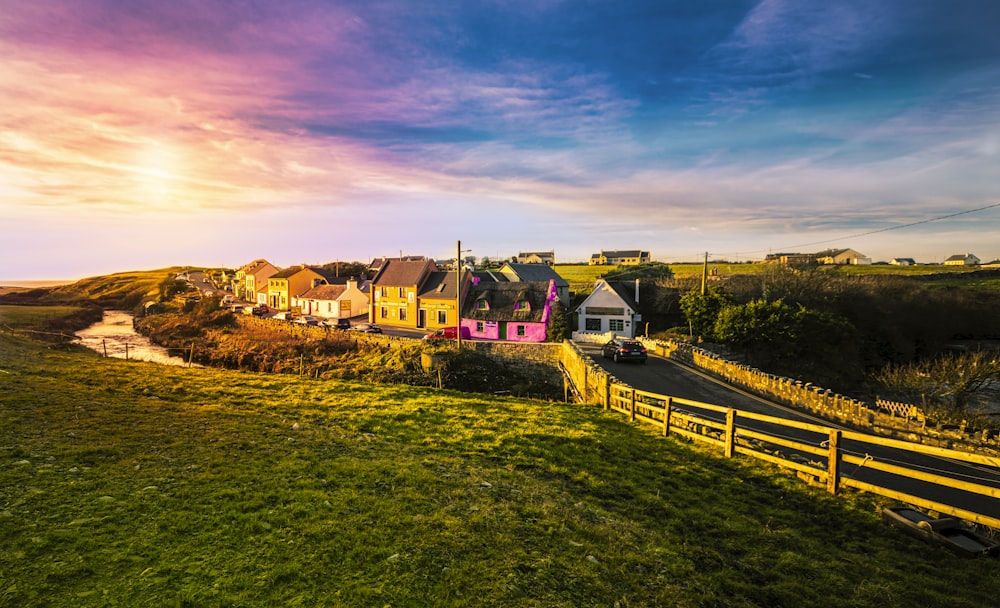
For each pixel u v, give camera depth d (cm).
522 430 1534
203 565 596
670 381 2786
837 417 1961
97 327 7681
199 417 1417
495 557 671
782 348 3862
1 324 5166
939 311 5147
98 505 738
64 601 506
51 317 7362
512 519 808
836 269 7275
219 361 4438
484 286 6372
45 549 600
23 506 710
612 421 1686
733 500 1014
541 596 590
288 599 542
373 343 4759
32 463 894
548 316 5631
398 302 6769
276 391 2083
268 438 1216
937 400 2694
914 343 5016
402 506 812
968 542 802
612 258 15775
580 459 1264
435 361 3831
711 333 4709
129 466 923
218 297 8194
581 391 2575
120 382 2016
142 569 578
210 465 963
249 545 652
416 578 601
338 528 710
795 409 2145
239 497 807
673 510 952
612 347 3681
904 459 1406
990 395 2806
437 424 1619
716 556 765
